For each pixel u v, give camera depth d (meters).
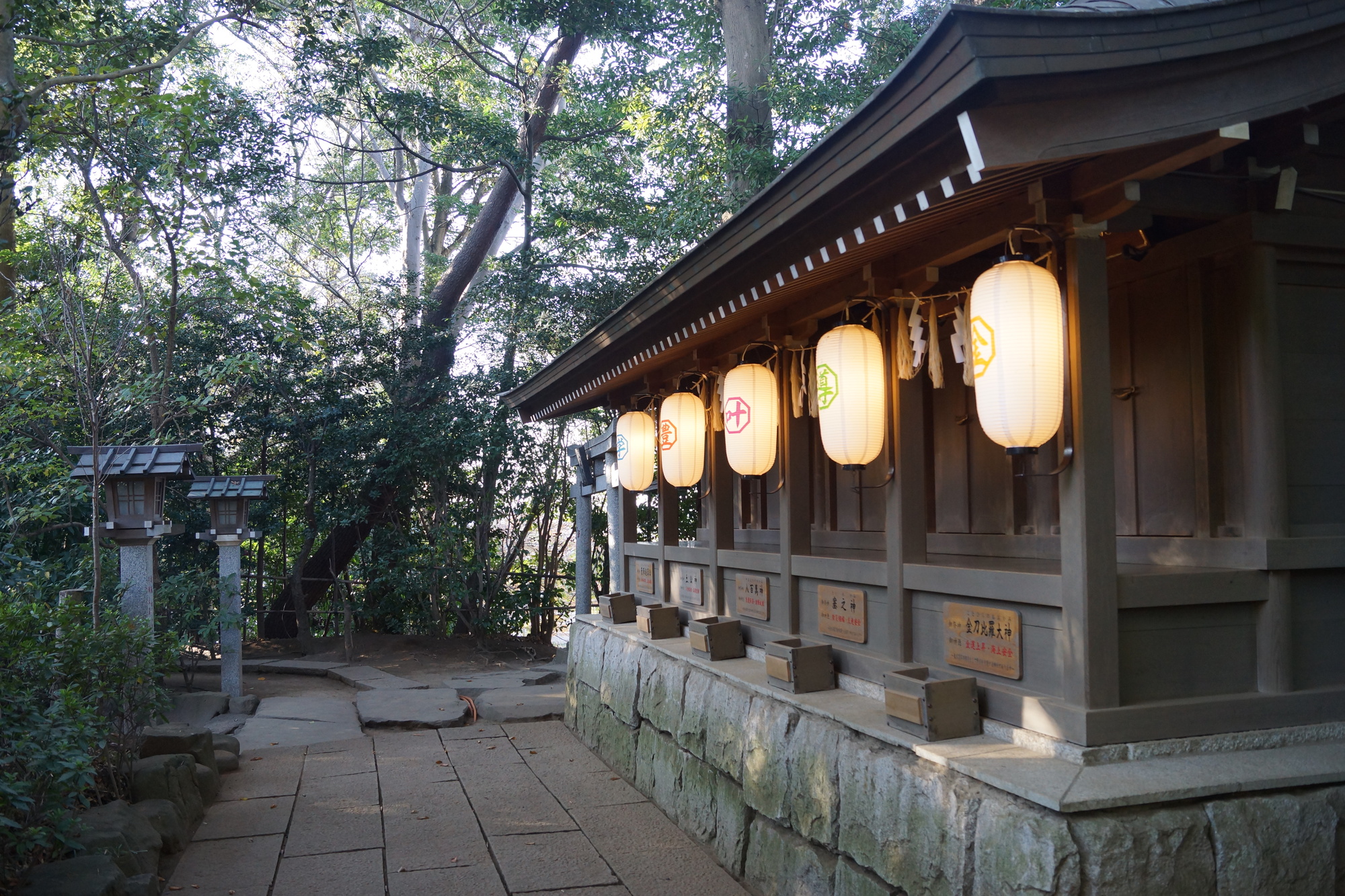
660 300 4.84
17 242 9.62
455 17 16.28
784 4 13.30
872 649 4.03
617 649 6.62
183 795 5.11
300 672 11.27
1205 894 2.55
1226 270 3.25
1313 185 3.23
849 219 3.02
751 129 12.16
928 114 2.38
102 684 4.81
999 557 4.40
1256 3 2.45
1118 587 2.86
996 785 2.69
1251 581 3.01
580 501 10.26
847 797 3.46
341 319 13.45
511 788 5.90
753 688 4.42
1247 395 3.14
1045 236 2.85
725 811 4.55
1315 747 2.95
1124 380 3.69
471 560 13.88
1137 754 2.81
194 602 9.88
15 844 3.39
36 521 9.00
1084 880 2.46
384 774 6.28
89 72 9.57
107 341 8.68
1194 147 2.46
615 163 14.70
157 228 9.23
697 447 5.70
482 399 13.66
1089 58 2.27
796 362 4.77
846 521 5.79
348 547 13.80
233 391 12.48
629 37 13.50
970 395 4.68
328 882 4.29
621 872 4.41
